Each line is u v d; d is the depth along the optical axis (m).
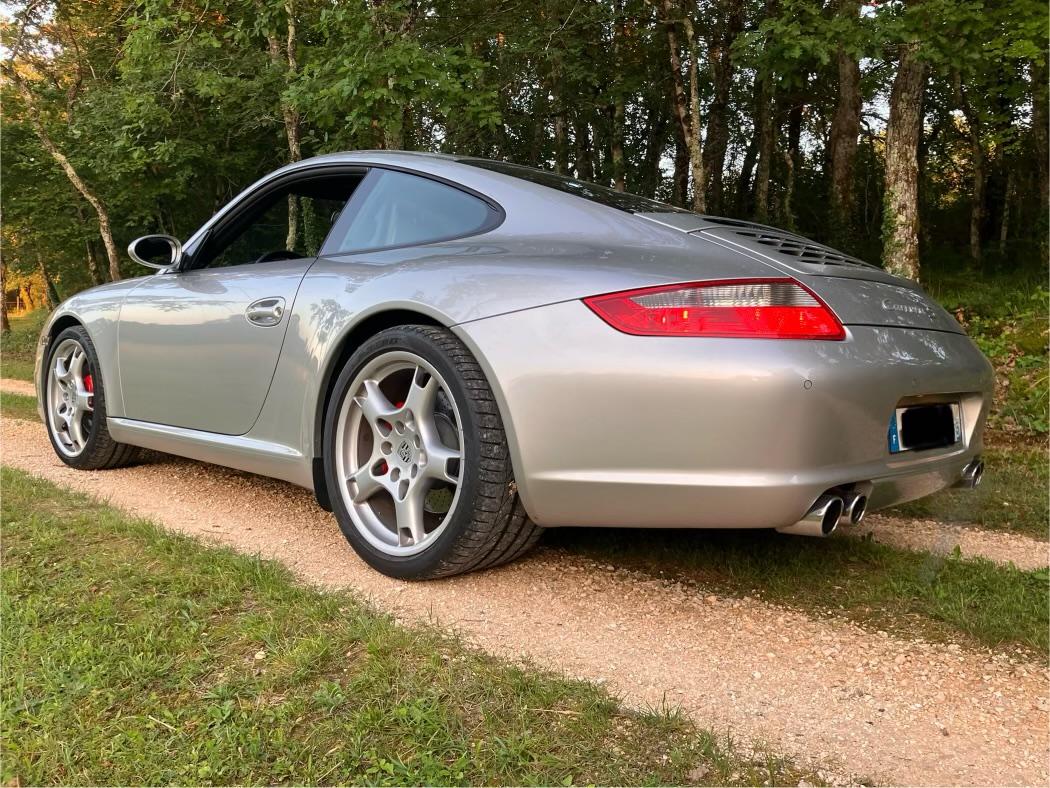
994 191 21.69
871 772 1.49
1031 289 10.07
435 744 1.46
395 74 6.61
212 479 3.70
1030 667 1.95
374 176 2.88
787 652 2.00
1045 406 6.00
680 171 18.17
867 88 11.95
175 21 8.50
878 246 16.94
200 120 13.08
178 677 1.69
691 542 2.79
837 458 1.92
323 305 2.62
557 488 2.07
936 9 6.16
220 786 1.34
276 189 3.21
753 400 1.84
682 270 2.02
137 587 2.18
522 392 2.08
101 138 12.69
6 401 6.78
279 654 1.79
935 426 2.26
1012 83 10.95
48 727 1.50
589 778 1.39
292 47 9.66
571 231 2.34
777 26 6.67
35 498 3.16
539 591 2.34
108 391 3.63
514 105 12.48
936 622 2.20
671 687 1.79
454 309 2.23
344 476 2.53
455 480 2.25
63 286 22.11
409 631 1.96
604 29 12.17
